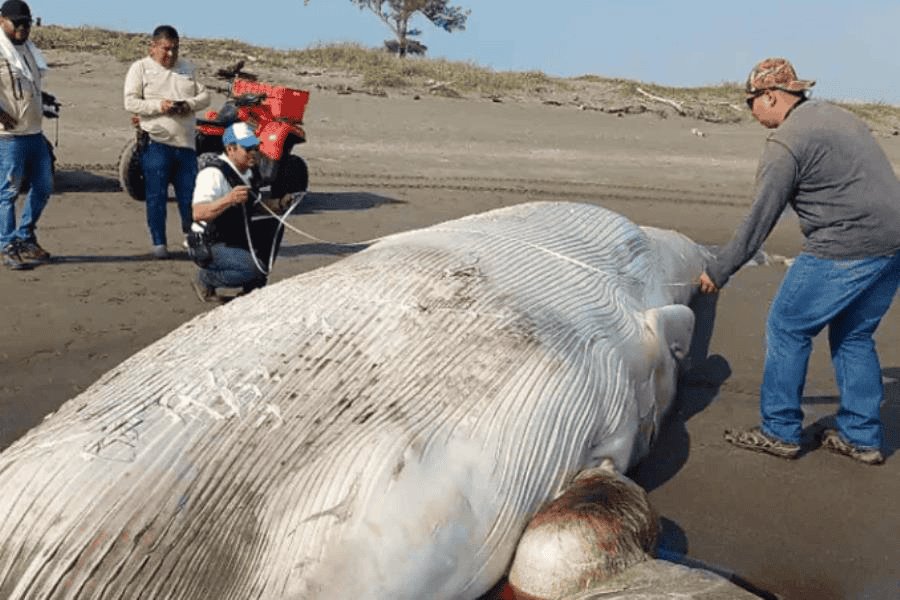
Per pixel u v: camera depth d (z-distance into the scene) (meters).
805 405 6.34
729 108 22.02
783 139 5.00
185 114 8.71
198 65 21.23
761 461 5.62
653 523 4.37
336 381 4.21
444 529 3.93
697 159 16.44
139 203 10.98
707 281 5.26
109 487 3.59
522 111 20.05
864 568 4.66
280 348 4.31
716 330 7.53
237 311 4.67
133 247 9.18
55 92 17.28
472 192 12.42
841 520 5.06
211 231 6.95
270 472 3.82
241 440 3.87
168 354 4.34
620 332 5.38
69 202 10.78
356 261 5.17
